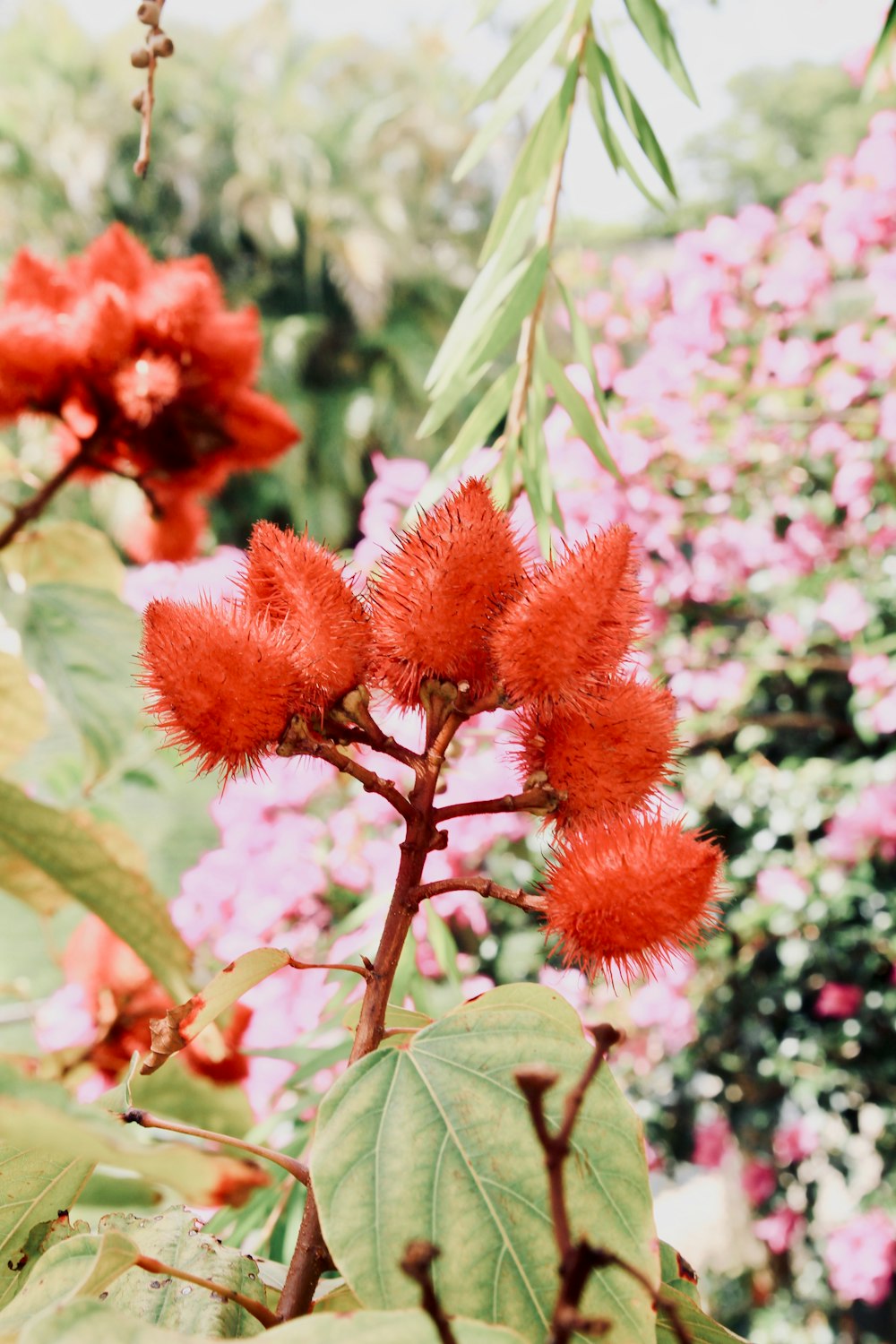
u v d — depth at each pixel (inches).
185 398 26.0
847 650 58.9
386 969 16.7
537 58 26.1
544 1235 15.2
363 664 17.1
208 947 46.8
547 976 38.1
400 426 218.2
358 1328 13.8
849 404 55.5
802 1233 63.3
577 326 26.8
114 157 215.8
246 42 244.5
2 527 29.5
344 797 58.0
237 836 46.3
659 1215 85.1
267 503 206.5
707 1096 63.6
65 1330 13.9
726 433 58.0
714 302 57.3
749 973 61.0
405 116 240.7
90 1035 25.5
